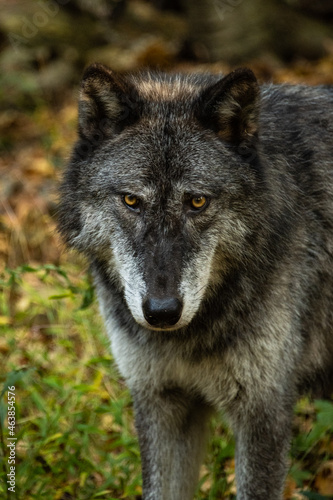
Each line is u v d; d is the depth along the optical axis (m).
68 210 7.64
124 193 7.02
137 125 7.24
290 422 7.64
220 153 7.10
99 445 9.29
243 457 7.58
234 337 7.42
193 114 7.22
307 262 7.77
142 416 7.96
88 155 7.43
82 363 10.14
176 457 8.20
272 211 7.30
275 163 7.52
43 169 14.26
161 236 6.84
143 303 6.68
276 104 8.11
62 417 9.30
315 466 8.84
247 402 7.55
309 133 8.05
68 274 11.86
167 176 6.92
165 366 7.74
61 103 18.03
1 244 12.70
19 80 17.92
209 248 7.02
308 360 8.12
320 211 7.92
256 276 7.34
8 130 16.66
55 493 8.23
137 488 8.78
